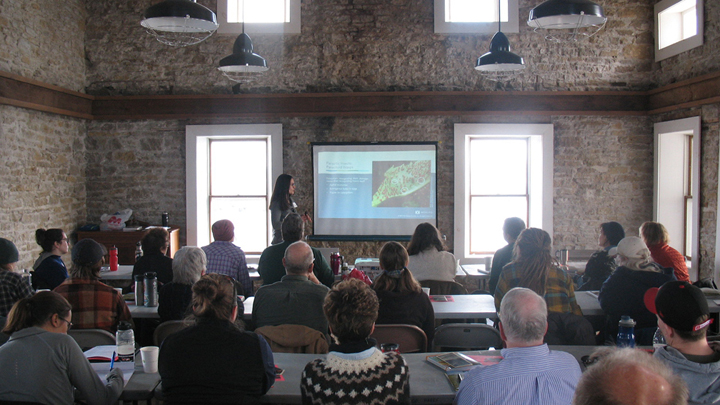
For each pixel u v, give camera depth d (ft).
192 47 23.04
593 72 22.68
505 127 22.75
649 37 22.53
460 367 8.10
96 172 23.31
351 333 5.89
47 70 20.25
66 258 21.63
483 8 22.85
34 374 7.04
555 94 22.53
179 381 6.64
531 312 6.21
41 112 19.98
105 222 21.99
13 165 18.29
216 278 6.99
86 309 10.45
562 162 22.85
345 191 23.18
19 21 18.52
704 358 6.20
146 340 12.66
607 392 2.89
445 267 14.39
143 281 12.67
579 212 22.89
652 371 2.96
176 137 23.27
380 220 23.20
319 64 22.94
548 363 6.16
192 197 23.13
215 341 6.72
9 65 18.01
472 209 23.65
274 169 23.11
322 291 9.81
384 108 22.74
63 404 7.18
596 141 22.75
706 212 19.35
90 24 23.15
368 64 22.88
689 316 6.20
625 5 22.54
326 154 23.11
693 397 5.96
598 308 12.33
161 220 23.35
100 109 23.09
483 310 12.16
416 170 22.99
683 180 21.98
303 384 5.89
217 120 23.20
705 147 19.39
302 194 23.26
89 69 23.21
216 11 22.84
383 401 5.66
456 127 22.70
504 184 23.62
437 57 22.79
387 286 10.44
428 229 14.58
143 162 23.29
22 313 7.27
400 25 22.79
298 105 22.86
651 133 22.61
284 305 9.64
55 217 20.94
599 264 14.53
